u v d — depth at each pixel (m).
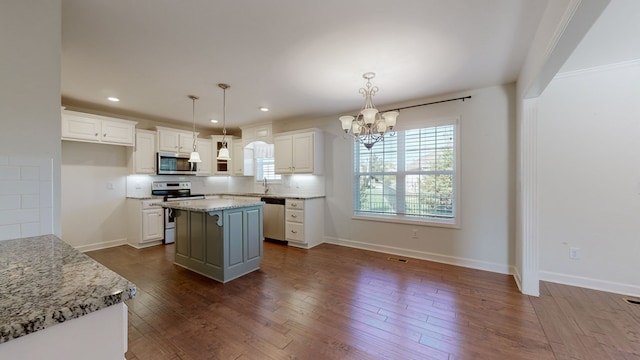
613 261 2.70
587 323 2.11
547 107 2.94
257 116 4.78
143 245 4.43
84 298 0.66
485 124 3.31
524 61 2.52
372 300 2.51
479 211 3.37
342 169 4.58
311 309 2.34
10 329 0.53
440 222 3.65
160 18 1.85
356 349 1.80
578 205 2.83
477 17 1.85
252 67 2.67
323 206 4.79
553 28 1.62
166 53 2.36
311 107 4.16
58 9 1.56
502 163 3.22
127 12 1.77
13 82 1.41
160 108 4.17
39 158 1.48
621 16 1.85
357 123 2.83
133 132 4.46
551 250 2.95
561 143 2.89
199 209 2.79
